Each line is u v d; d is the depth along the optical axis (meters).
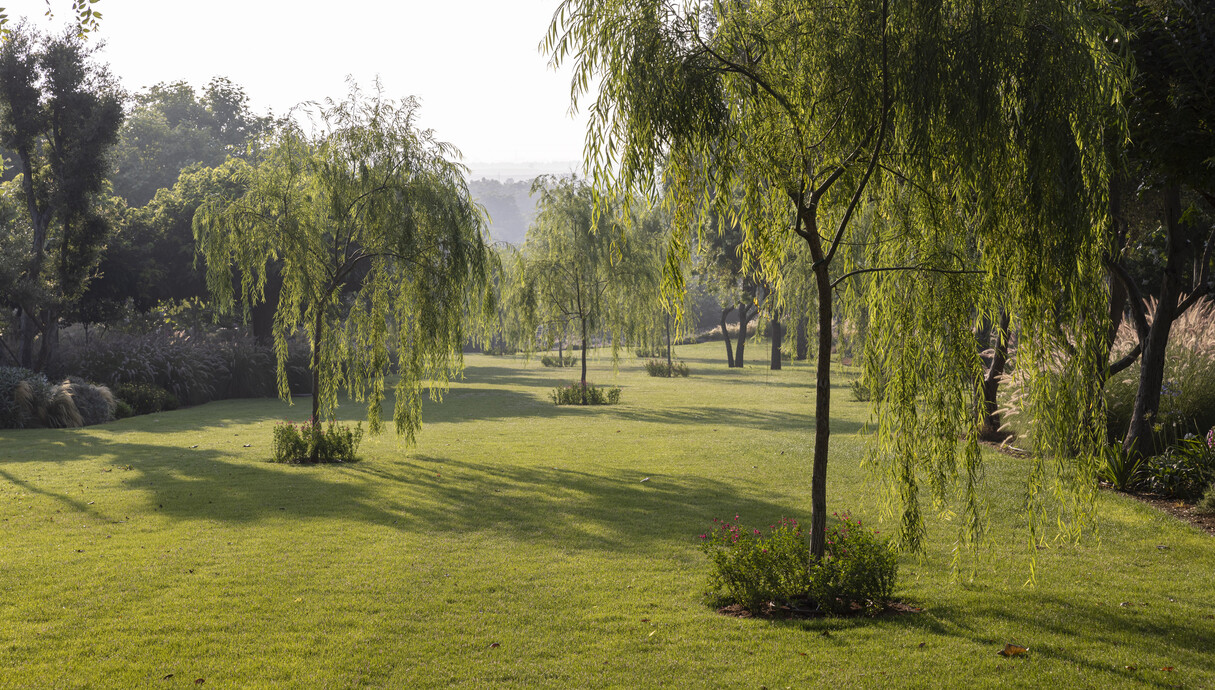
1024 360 6.13
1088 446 6.11
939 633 5.91
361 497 12.22
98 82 26.77
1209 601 6.67
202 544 9.09
